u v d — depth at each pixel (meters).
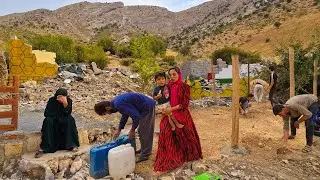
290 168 6.41
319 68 15.05
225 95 14.54
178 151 6.07
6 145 6.34
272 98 12.22
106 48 66.12
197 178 5.62
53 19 169.25
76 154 6.41
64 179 5.79
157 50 62.38
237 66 6.82
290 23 91.12
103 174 5.79
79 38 164.38
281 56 16.12
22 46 18.81
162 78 6.62
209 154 6.77
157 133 8.14
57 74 18.62
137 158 6.49
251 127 9.13
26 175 5.98
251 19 117.75
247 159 6.59
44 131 6.38
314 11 94.88
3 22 149.00
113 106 6.04
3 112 6.70
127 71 21.72
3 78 15.52
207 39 115.12
